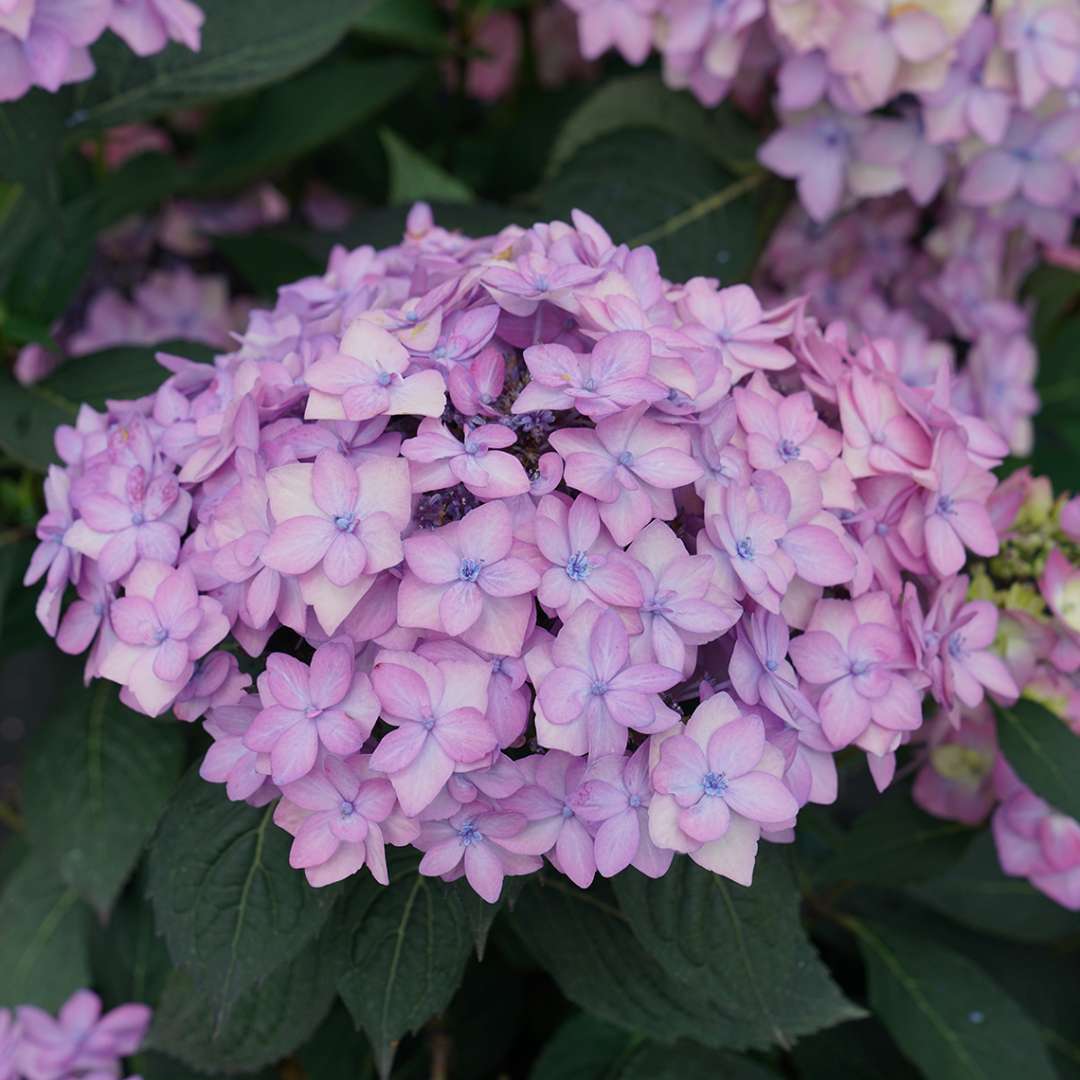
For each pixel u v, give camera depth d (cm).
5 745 99
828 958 70
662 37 65
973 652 52
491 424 46
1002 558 56
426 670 45
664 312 50
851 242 72
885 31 61
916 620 49
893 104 64
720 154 69
